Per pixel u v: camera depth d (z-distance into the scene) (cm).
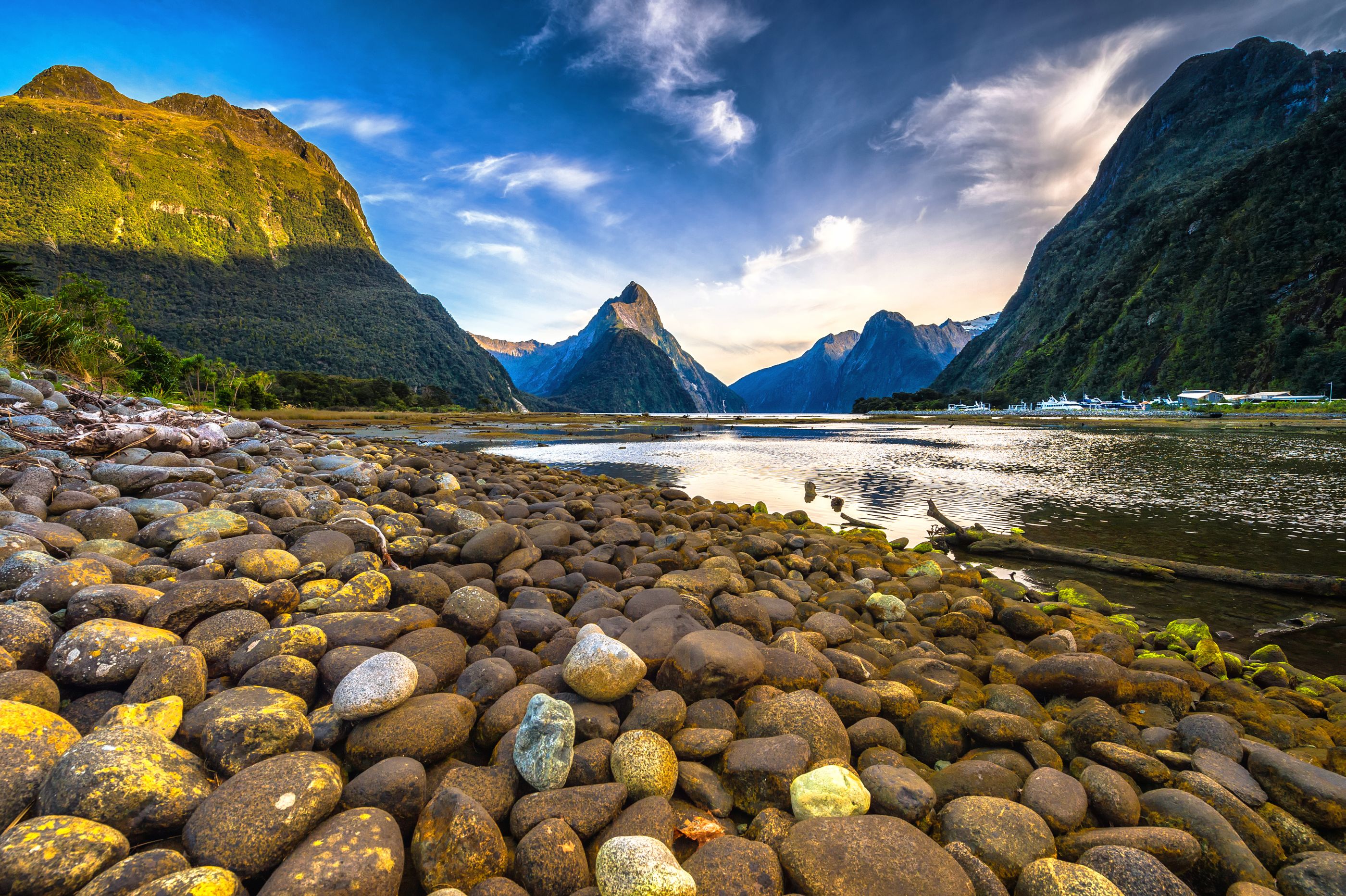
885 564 912
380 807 247
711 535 954
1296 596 893
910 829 257
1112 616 756
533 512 891
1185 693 421
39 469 564
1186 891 238
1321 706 495
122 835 211
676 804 281
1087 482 2159
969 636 580
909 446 4222
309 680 315
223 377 8200
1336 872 256
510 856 244
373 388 12006
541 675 357
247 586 377
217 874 197
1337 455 3181
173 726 265
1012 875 251
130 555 442
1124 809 292
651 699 328
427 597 438
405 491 941
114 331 3077
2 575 351
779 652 402
